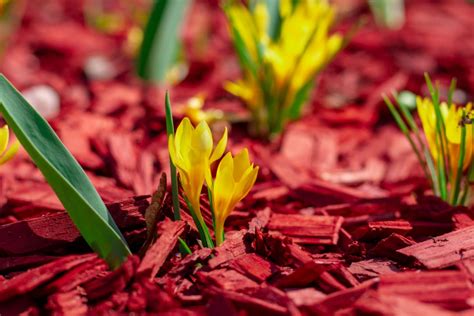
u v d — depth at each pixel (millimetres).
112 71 887
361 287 421
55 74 865
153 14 706
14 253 455
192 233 467
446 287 416
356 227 499
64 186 414
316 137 645
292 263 450
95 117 662
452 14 1195
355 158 625
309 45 604
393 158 622
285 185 560
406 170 602
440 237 458
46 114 691
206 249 446
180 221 445
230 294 422
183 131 427
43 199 532
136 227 462
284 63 615
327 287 430
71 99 755
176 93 777
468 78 839
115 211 461
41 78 829
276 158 604
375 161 616
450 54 941
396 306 405
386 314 402
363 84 836
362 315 409
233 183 429
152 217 438
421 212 498
